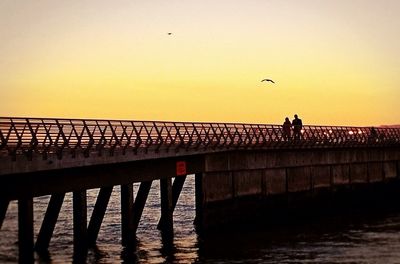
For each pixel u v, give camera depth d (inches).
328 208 2664.9
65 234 2012.8
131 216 1797.5
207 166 2117.4
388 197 3021.7
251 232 2070.6
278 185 2415.1
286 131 2426.2
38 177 1483.8
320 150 2625.5
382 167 2977.4
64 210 2709.2
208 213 2113.7
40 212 2522.1
